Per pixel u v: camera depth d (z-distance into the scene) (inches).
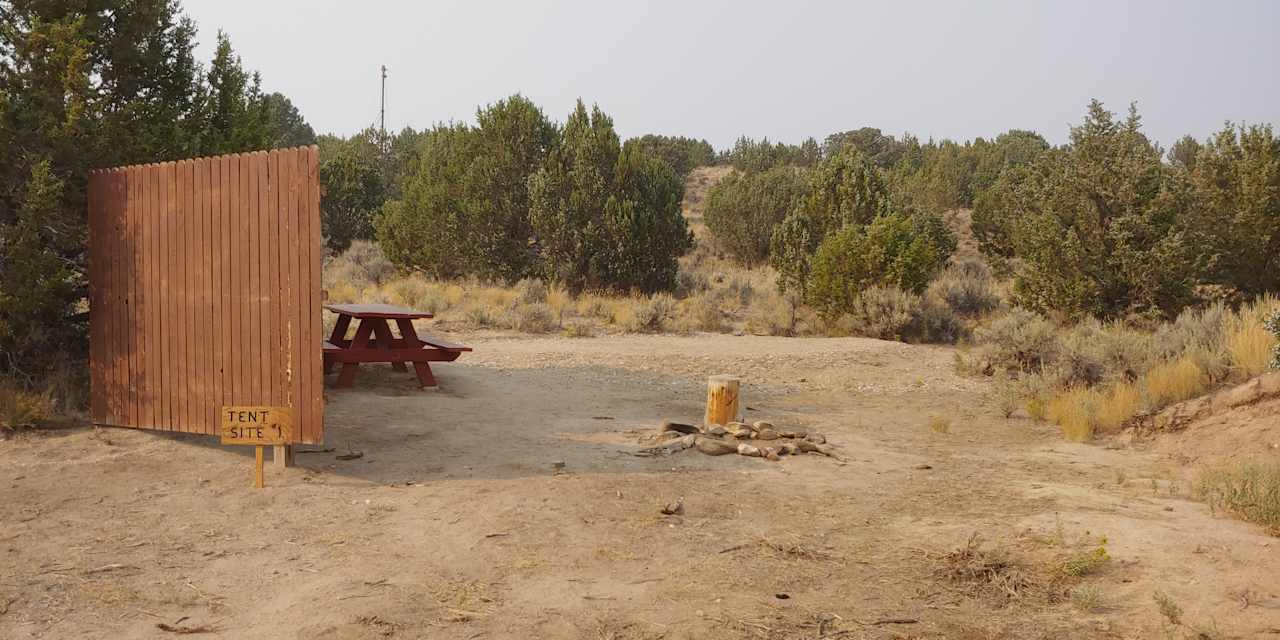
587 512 239.3
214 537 215.0
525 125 1069.8
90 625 161.9
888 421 411.8
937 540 221.1
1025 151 2493.8
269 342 281.3
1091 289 703.7
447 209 1079.0
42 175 313.3
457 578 189.3
